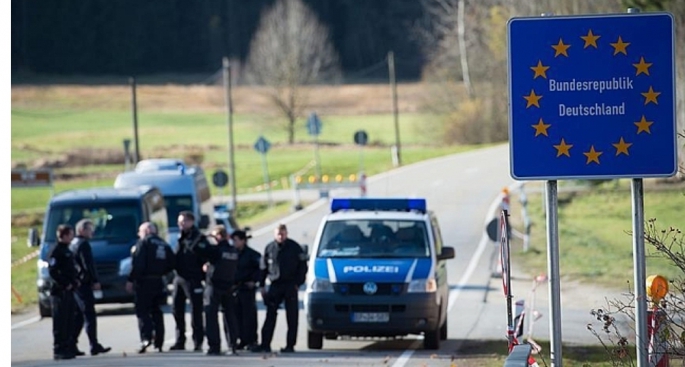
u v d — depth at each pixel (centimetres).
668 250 3034
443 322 5641
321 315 5225
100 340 6034
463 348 5344
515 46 2988
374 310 5206
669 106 2948
